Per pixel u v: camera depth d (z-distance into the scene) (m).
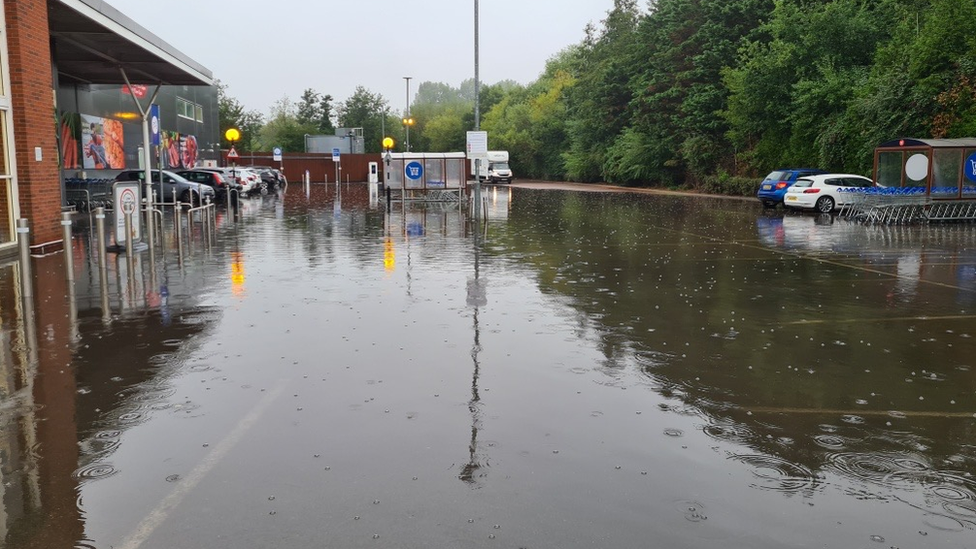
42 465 4.87
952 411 6.00
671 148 51.22
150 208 13.58
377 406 5.97
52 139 16.78
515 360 7.31
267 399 6.14
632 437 5.37
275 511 4.25
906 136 30.11
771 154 41.19
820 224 23.80
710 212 29.48
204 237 18.73
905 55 31.61
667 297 10.77
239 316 9.26
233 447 5.16
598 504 4.35
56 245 16.55
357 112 98.31
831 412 5.96
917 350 7.86
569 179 71.12
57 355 7.47
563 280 12.19
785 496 4.48
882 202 24.16
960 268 13.82
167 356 7.43
